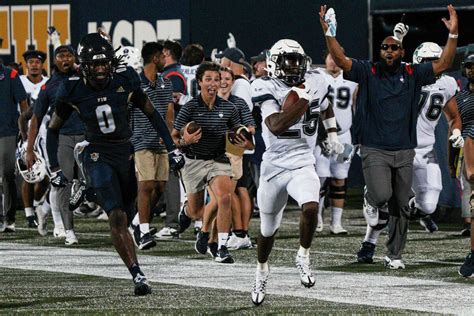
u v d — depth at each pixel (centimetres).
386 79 2203
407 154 2209
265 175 1834
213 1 4050
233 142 2275
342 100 2953
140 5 4134
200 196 2464
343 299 1856
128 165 1955
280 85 1822
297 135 1825
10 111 2962
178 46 2970
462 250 2550
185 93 2961
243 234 2591
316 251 2541
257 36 3994
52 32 3069
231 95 2456
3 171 2967
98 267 2283
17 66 3853
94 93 1914
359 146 2253
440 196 3253
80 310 1772
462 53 3161
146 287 1914
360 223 3194
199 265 2309
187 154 2416
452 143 2575
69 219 2706
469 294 1903
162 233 2856
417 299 1850
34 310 1777
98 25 4197
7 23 4334
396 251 2244
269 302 1834
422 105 2608
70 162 2689
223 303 1830
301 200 1802
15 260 2400
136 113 2564
